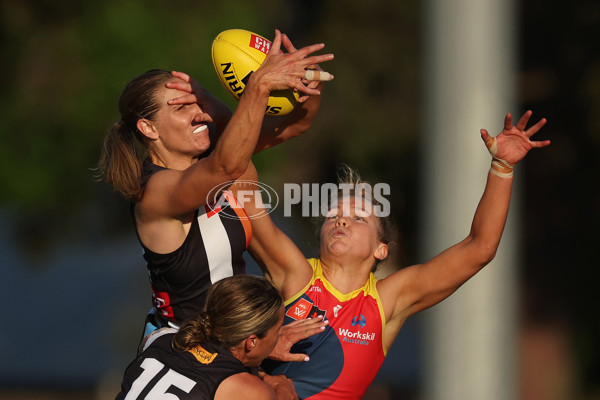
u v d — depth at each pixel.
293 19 57.16
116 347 60.84
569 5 43.28
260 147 16.09
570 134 44.09
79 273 85.81
